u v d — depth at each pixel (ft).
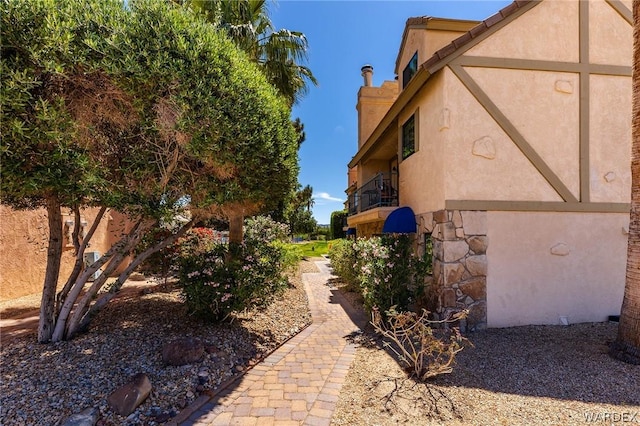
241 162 23.22
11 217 36.96
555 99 31.86
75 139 18.21
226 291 27.20
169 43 19.47
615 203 32.09
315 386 19.06
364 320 34.01
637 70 22.79
